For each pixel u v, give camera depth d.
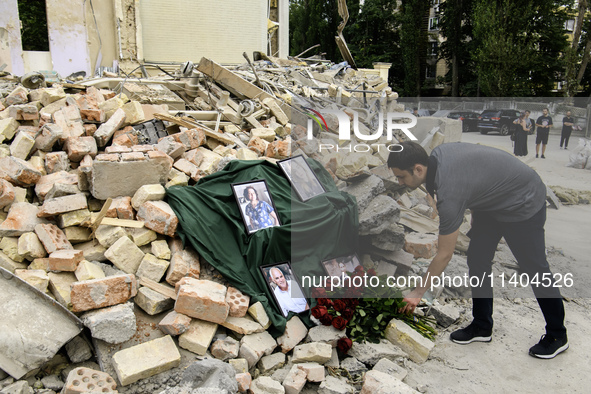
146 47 11.40
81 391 2.50
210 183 4.04
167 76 7.48
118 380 2.72
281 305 3.43
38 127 4.73
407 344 3.35
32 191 3.96
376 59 30.27
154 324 3.14
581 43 26.23
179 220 3.60
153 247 3.53
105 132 4.54
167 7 11.42
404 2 28.89
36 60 9.66
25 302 2.76
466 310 3.92
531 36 23.19
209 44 12.12
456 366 3.26
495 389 3.02
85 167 3.80
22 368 2.58
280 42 16.59
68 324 2.80
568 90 23.02
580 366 3.28
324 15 32.56
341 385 2.91
